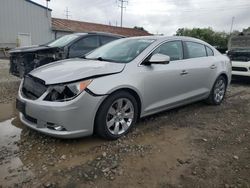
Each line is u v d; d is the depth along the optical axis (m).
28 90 3.73
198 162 3.26
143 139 3.87
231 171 3.09
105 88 3.49
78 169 3.02
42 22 24.20
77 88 3.32
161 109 4.52
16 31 22.83
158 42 4.47
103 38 8.33
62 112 3.24
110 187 2.72
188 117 4.97
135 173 2.98
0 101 5.83
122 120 3.88
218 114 5.26
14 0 22.27
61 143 3.63
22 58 6.85
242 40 12.03
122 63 3.93
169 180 2.87
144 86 4.03
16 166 3.05
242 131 4.36
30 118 3.62
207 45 5.69
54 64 4.24
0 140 3.73
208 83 5.47
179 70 4.63
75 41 7.61
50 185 2.71
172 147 3.65
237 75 9.29
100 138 3.81
